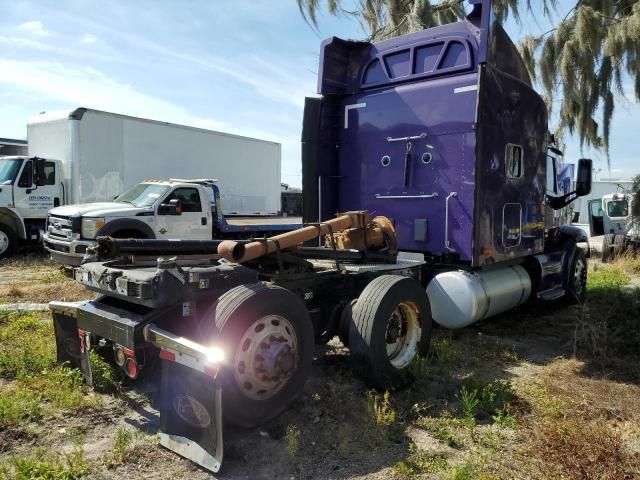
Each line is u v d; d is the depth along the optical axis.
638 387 4.49
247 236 13.02
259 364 3.41
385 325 4.24
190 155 14.90
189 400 3.21
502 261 6.40
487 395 4.09
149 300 3.34
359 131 6.55
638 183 7.48
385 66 6.35
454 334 6.10
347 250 4.99
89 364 3.96
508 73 6.08
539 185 6.89
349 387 4.31
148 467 3.11
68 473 2.96
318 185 6.54
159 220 10.84
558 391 4.33
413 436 3.54
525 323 6.85
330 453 3.30
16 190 12.60
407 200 6.15
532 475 3.04
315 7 12.41
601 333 5.64
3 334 5.50
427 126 5.93
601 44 10.08
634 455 3.28
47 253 13.88
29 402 3.84
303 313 3.71
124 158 13.48
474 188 5.59
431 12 11.50
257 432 3.57
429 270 6.00
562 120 11.09
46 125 13.40
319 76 6.46
